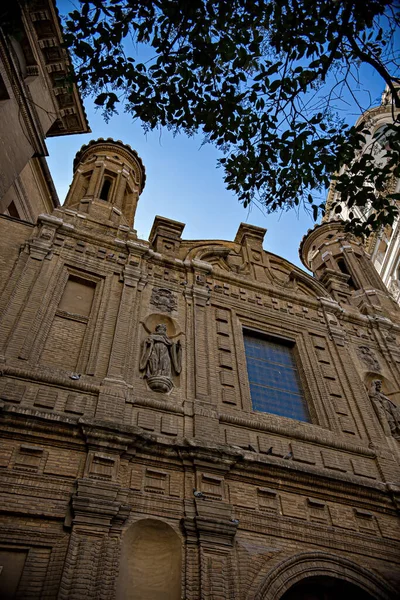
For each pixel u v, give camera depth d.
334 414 16.28
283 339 18.70
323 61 10.05
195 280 18.59
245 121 11.37
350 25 9.63
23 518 10.05
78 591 9.17
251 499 12.41
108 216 20.48
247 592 10.52
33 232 16.86
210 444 12.65
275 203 11.94
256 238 23.52
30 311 14.09
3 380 12.09
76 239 17.53
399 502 13.88
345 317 21.03
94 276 16.69
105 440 11.66
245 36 10.58
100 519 10.32
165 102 11.29
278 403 16.23
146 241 19.38
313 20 10.04
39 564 9.58
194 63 10.77
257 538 11.70
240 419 14.26
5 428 11.09
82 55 10.80
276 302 19.98
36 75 20.78
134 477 11.63
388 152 11.20
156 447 12.27
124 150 26.19
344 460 14.71
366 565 12.24
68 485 10.80
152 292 17.22
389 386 18.64
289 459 13.84
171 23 10.23
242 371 16.25
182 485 11.95
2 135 18.23
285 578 11.14
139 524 10.95
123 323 15.27
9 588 9.12
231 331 17.56
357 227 11.72
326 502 13.31
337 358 18.69
